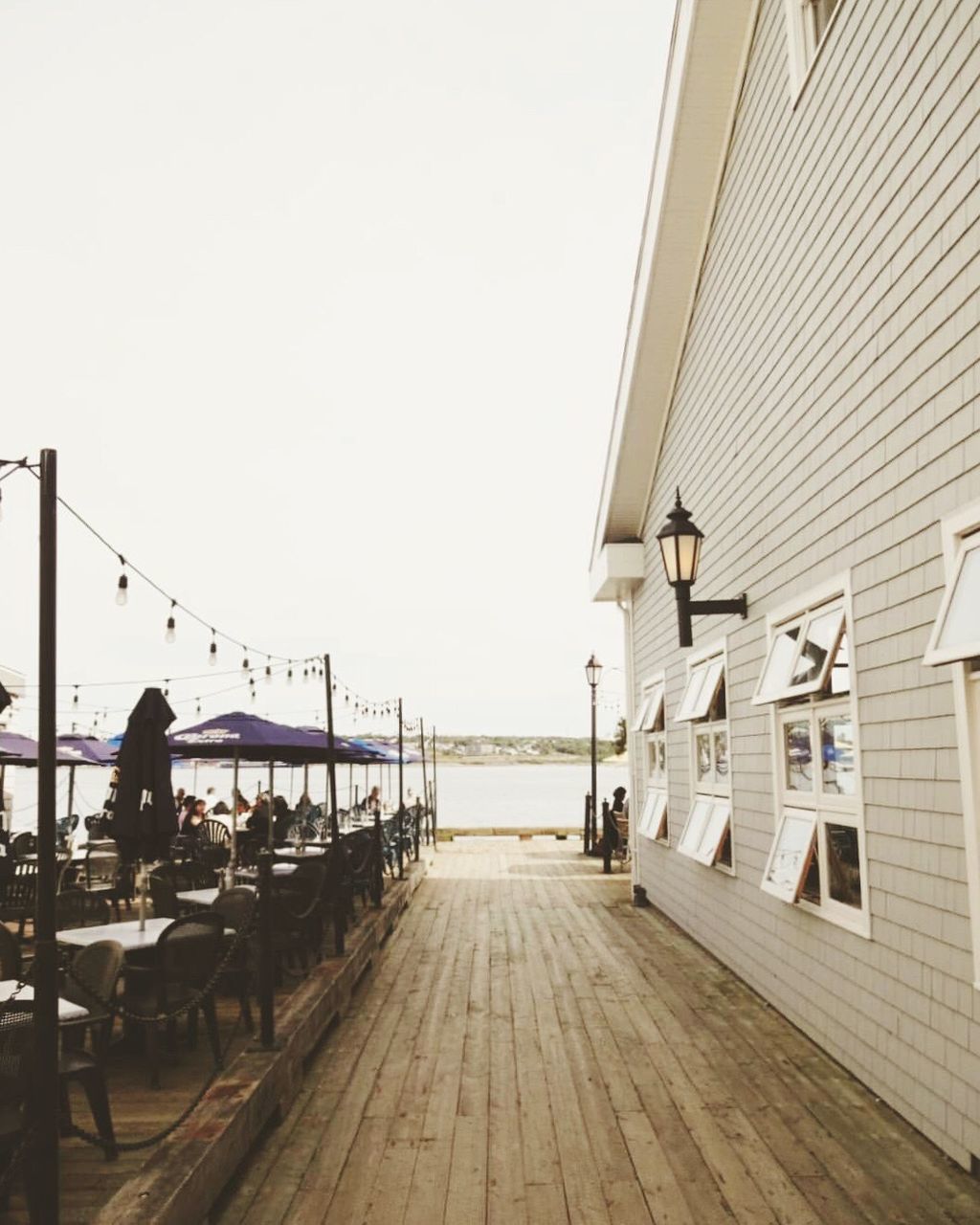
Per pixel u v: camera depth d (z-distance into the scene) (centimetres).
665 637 1203
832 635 612
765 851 766
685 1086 557
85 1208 383
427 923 1138
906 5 498
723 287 897
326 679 1092
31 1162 324
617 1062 602
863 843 556
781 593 720
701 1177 434
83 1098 514
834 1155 458
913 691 491
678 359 1094
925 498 477
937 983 467
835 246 604
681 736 1101
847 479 582
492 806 4100
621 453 1230
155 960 570
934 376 466
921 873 484
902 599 505
